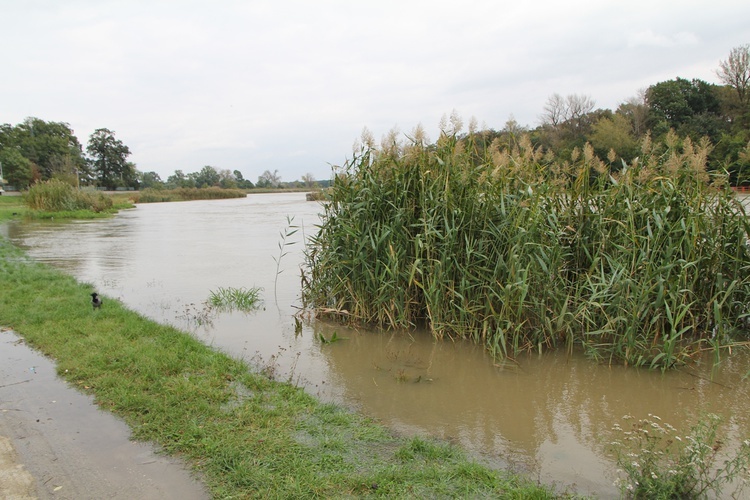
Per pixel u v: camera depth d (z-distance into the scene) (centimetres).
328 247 797
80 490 323
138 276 1132
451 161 695
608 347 645
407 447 387
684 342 656
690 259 625
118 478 337
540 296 635
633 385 539
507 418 461
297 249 1608
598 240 671
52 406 444
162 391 468
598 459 387
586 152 680
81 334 639
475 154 718
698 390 525
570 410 480
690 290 584
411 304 739
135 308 830
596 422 454
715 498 328
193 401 449
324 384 531
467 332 680
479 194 673
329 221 791
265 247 1667
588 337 647
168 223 2800
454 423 448
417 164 711
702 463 330
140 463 355
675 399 504
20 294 855
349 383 537
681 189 654
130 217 3428
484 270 650
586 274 643
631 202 641
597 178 700
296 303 884
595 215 671
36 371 525
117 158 10219
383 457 373
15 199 5388
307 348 650
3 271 1097
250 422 418
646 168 674
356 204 716
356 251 734
